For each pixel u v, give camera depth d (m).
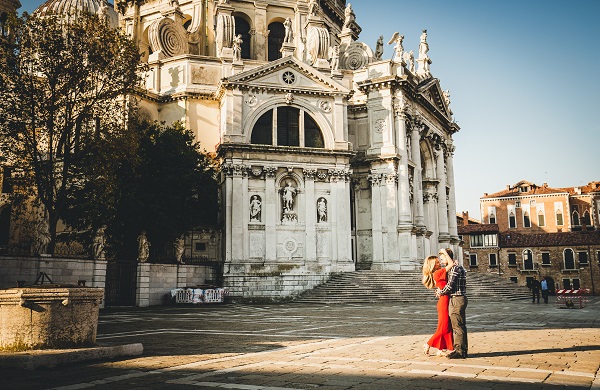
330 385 7.58
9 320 9.52
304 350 11.53
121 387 7.53
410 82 48.19
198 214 38.12
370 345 12.31
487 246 72.38
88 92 30.75
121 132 28.98
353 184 46.53
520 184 84.81
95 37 28.58
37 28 27.28
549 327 16.78
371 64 46.91
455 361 9.65
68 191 28.59
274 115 41.22
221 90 41.19
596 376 8.12
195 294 33.12
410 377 8.12
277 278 38.03
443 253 10.46
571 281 67.44
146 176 34.50
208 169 41.12
